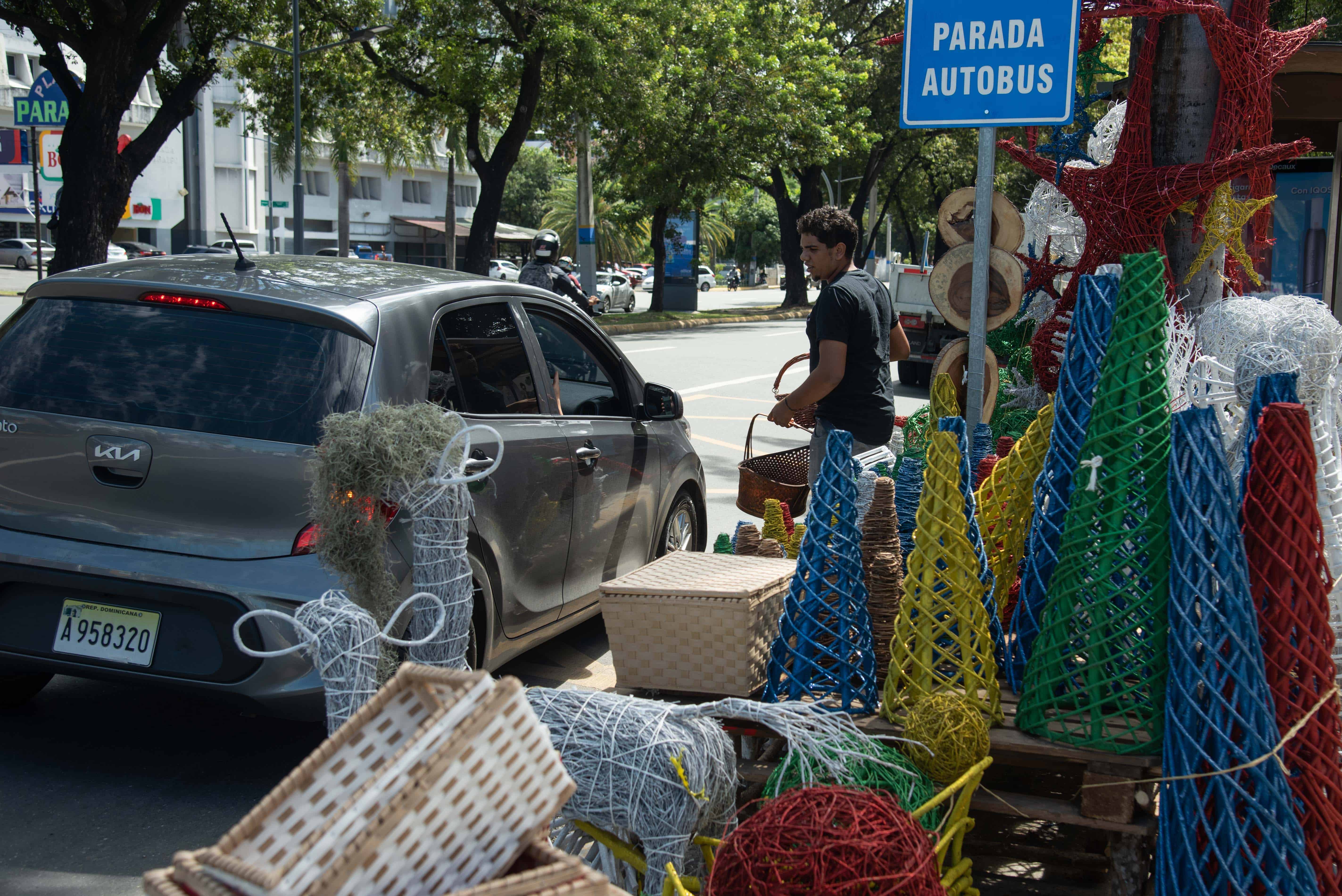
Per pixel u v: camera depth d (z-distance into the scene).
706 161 29.92
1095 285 2.88
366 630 2.38
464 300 4.30
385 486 2.53
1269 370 2.63
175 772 3.88
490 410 4.25
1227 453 2.63
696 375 16.97
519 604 4.30
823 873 1.88
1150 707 2.59
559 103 23.19
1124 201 4.85
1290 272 9.61
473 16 21.70
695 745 2.49
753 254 86.12
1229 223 4.76
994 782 3.43
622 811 2.45
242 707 3.45
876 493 3.21
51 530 3.59
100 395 3.66
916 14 4.18
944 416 3.45
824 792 2.02
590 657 5.22
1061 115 4.03
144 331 3.76
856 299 4.36
